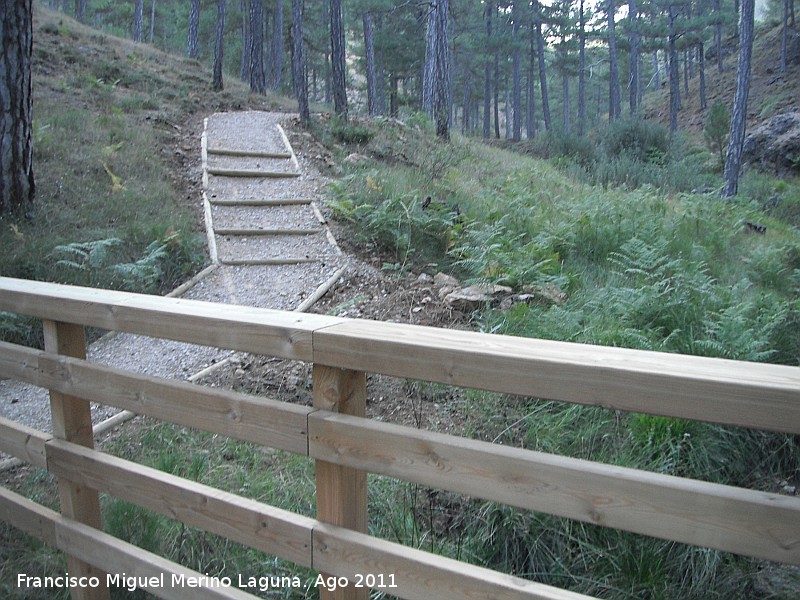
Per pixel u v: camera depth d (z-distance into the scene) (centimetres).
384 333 171
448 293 631
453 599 163
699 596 280
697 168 2250
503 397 418
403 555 171
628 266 707
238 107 1620
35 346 553
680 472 353
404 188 920
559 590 152
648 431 363
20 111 743
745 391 121
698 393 126
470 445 157
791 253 858
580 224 811
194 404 206
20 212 738
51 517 252
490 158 1579
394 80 4034
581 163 2298
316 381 184
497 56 4319
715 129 2361
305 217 860
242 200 894
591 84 6197
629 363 136
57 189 813
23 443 259
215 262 725
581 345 155
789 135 2262
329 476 184
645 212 932
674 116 3597
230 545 295
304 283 687
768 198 1786
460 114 7212
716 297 561
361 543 177
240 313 201
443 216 795
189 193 916
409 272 713
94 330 590
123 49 1956
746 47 1794
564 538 302
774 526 123
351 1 3266
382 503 320
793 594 278
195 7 2625
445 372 156
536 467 148
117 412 461
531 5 4278
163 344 571
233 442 395
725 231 905
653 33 3969
